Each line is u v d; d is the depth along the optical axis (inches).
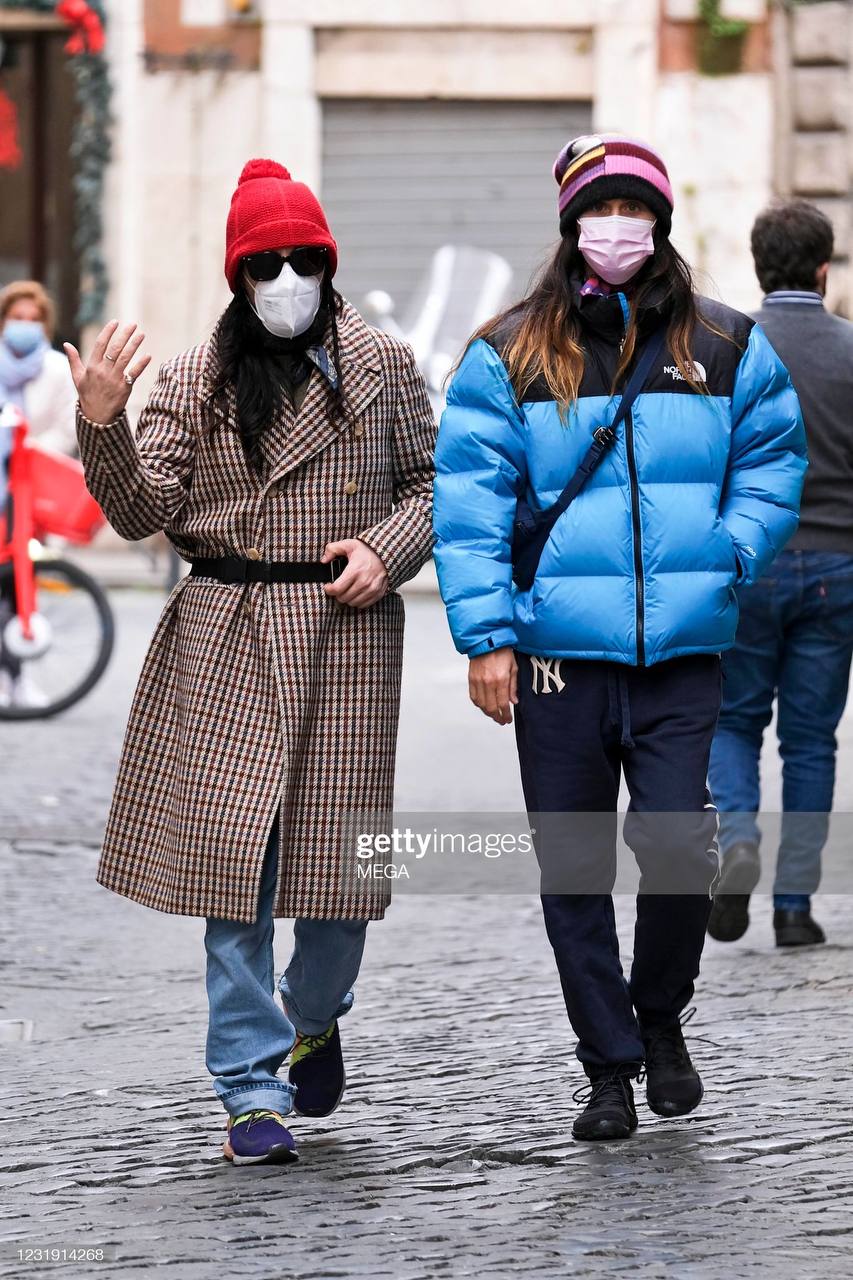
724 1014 405.7
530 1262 267.7
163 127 1406.3
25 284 790.5
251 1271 265.4
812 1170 307.3
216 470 320.8
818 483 457.4
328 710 320.5
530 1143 322.3
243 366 319.3
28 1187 305.0
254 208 314.2
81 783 675.4
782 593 457.1
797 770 467.5
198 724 319.6
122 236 1413.6
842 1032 390.6
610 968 324.8
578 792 321.7
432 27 1393.9
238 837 315.0
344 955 325.1
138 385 1405.0
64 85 1430.9
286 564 320.5
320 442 319.3
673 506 316.8
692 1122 333.4
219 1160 318.7
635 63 1365.7
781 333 458.6
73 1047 394.3
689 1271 263.3
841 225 1348.4
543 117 1396.4
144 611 1134.4
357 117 1412.4
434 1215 289.0
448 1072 367.9
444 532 319.9
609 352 319.6
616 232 313.6
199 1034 402.9
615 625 315.3
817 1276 261.0
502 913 512.4
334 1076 336.2
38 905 522.0
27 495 792.3
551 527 319.0
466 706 839.7
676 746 317.7
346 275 1424.7
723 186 1360.7
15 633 793.6
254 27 1398.9
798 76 1349.7
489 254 1409.9
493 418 319.6
